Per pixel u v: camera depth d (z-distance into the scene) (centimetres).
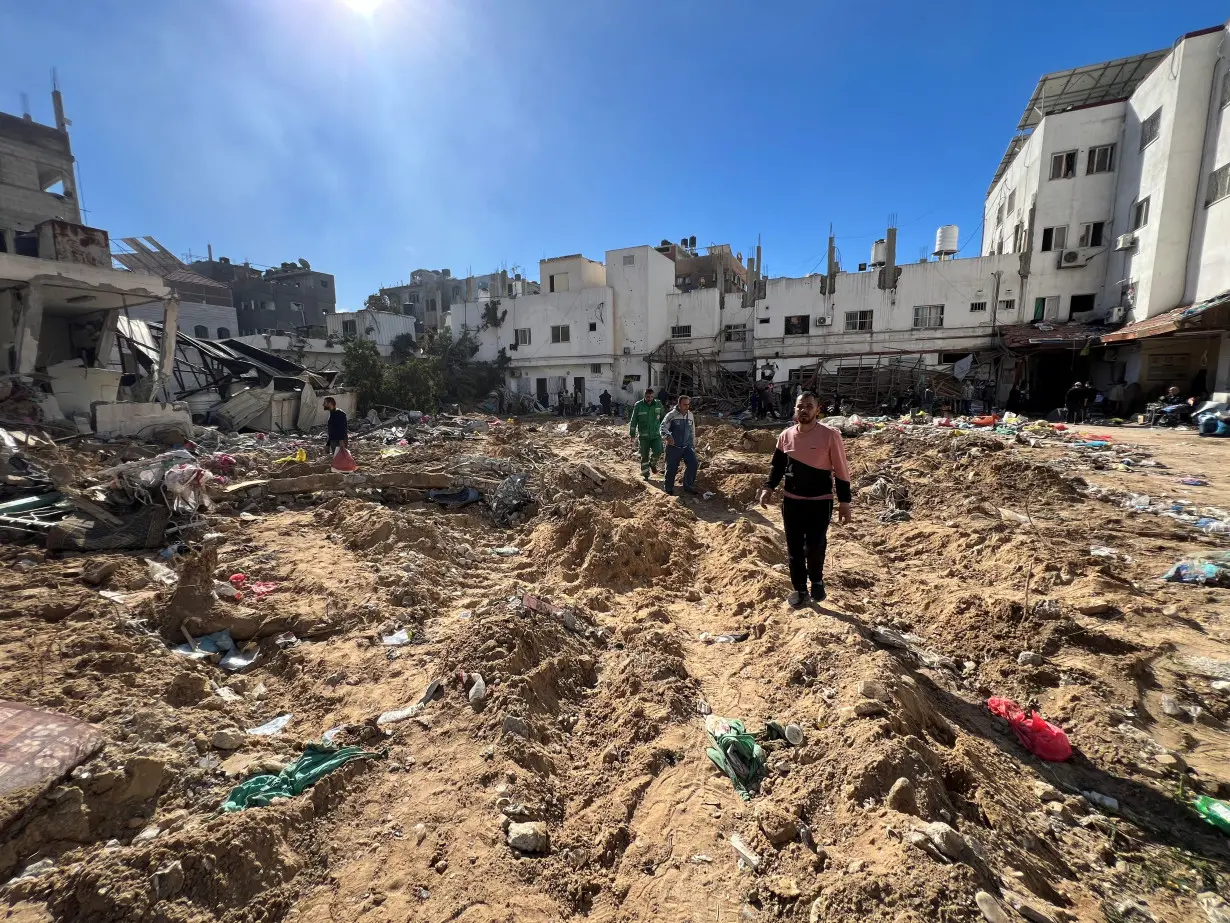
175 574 575
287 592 535
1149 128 2128
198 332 3791
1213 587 513
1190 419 1608
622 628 462
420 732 326
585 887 236
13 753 273
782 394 2828
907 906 202
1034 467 943
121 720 316
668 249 4403
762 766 296
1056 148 2494
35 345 1428
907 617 497
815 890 220
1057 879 235
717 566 611
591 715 360
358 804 275
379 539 682
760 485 945
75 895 208
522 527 805
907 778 259
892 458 1213
